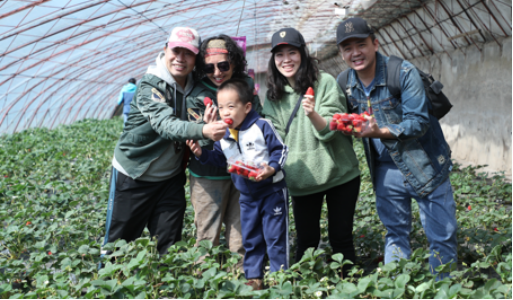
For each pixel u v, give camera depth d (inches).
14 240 194.9
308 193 144.9
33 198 281.4
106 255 144.0
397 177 139.6
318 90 141.1
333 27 778.2
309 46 980.6
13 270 156.8
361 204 241.3
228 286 127.3
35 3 432.8
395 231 145.2
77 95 918.4
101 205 243.0
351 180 145.3
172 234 155.8
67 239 197.6
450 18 472.1
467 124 472.7
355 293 118.3
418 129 124.6
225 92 134.6
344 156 143.9
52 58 635.5
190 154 152.5
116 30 634.8
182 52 138.3
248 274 140.9
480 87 446.0
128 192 149.6
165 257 143.2
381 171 143.7
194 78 152.9
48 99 810.8
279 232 138.9
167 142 146.7
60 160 405.7
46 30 516.7
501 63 406.9
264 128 136.5
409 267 132.0
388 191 142.2
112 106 1138.7
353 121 122.5
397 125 124.4
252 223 141.6
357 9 597.6
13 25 465.7
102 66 827.4
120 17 591.5
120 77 995.3
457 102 498.6
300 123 142.7
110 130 692.7
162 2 573.6
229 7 674.8
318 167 141.1
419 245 179.3
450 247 134.8
